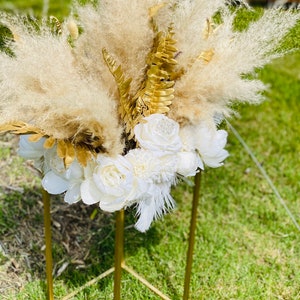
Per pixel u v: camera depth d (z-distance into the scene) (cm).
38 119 103
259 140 249
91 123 103
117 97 111
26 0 330
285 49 126
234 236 191
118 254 125
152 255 179
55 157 111
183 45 111
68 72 107
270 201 209
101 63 110
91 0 118
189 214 199
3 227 179
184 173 117
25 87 105
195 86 110
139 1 106
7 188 194
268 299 168
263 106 278
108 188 105
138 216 122
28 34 110
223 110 114
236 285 171
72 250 178
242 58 110
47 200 134
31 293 159
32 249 174
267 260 182
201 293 167
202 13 109
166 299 150
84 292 162
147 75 111
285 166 231
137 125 110
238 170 226
